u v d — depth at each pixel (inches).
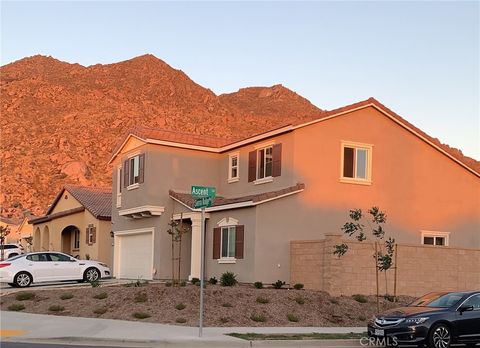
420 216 1205.7
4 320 752.3
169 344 616.4
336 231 1103.0
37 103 5177.2
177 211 1221.7
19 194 3548.2
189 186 1261.1
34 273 1111.0
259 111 7706.7
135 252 1322.6
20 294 928.3
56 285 1127.0
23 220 2591.0
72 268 1147.9
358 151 1151.6
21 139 4370.1
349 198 1126.4
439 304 657.6
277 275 1032.2
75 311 822.5
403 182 1192.2
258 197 1028.5
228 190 1262.3
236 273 1066.1
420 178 1213.7
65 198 1854.1
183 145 1250.0
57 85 5625.0
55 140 4320.9
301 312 822.5
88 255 1540.4
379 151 1170.6
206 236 1168.8
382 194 1164.5
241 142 1205.1
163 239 1219.2
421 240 1202.0
